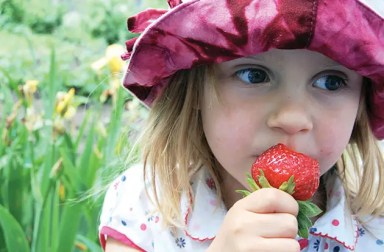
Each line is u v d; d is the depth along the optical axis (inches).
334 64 19.2
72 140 39.4
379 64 18.8
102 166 33.5
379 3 19.7
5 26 101.9
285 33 17.8
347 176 23.6
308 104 19.3
